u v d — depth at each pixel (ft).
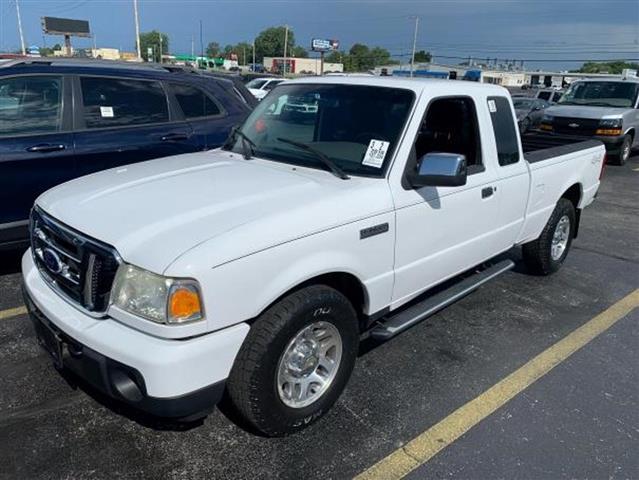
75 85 17.03
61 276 9.00
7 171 15.56
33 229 10.18
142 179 10.63
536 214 15.84
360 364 12.33
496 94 13.67
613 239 23.45
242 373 8.67
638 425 10.58
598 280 18.28
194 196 9.52
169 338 7.77
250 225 8.48
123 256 8.05
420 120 11.18
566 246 18.44
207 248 7.91
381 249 10.41
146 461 9.08
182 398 7.87
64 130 16.70
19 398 10.58
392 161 10.70
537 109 75.36
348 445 9.66
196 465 9.04
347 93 12.10
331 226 9.36
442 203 11.65
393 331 11.03
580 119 43.29
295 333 9.03
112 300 8.14
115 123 17.76
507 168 13.93
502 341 13.70
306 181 10.34
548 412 10.85
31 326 13.44
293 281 8.84
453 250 12.48
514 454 9.63
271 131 12.63
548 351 13.28
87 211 9.17
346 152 11.22
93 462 9.00
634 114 43.83
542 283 17.74
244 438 9.72
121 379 8.02
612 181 37.19
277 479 8.82
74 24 174.91
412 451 9.59
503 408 10.92
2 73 15.83
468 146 13.00
